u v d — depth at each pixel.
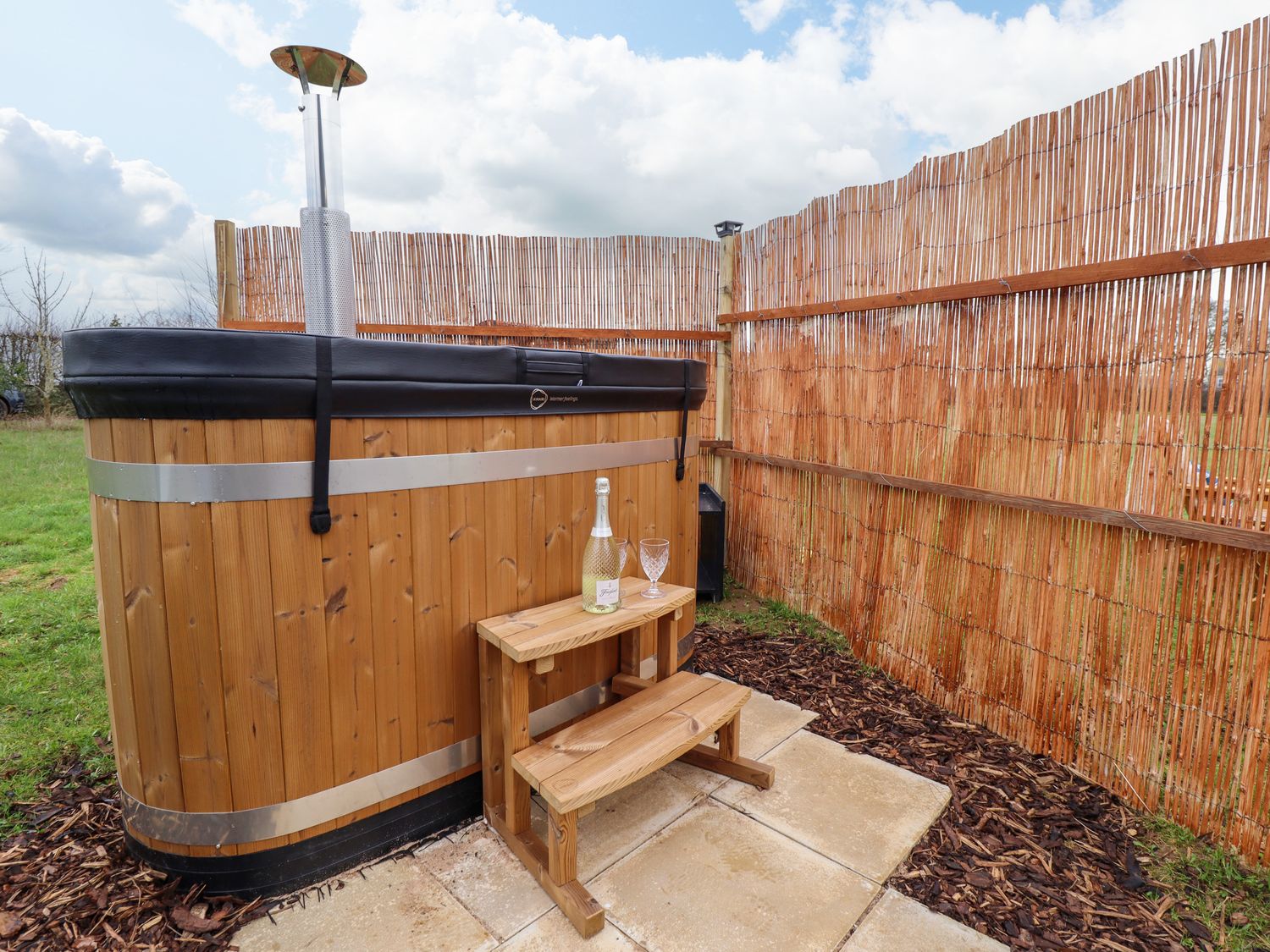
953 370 2.70
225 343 1.47
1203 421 1.90
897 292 2.98
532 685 2.22
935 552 2.83
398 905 1.69
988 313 2.53
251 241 4.02
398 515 1.80
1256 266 1.76
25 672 2.85
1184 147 1.89
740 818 2.04
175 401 1.46
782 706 2.80
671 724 1.94
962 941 1.60
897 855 1.89
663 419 2.63
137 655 1.60
